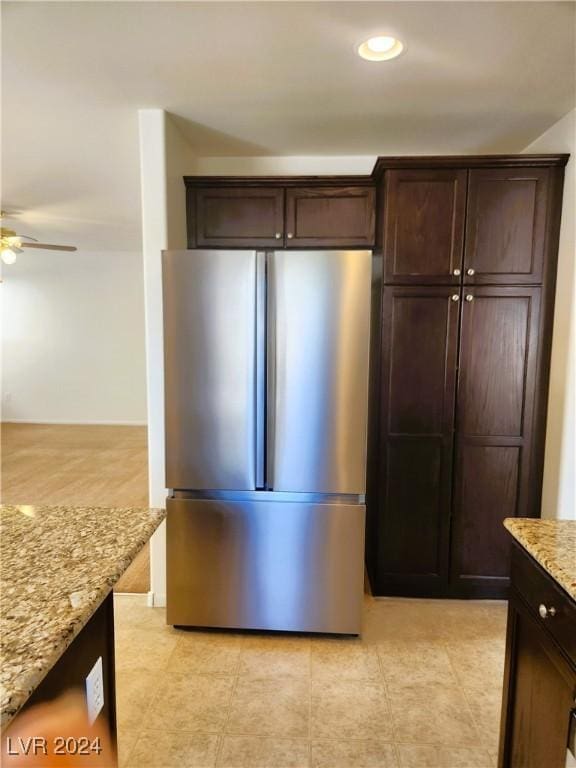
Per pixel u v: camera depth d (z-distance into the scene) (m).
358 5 1.44
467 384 2.36
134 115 2.26
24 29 1.56
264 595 2.12
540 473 2.39
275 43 1.65
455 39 1.62
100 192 3.70
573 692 1.00
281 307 1.97
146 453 5.48
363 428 2.01
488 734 1.63
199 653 2.04
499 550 2.44
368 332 1.97
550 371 2.33
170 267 2.00
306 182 2.54
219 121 2.30
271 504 2.07
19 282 6.76
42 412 7.00
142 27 1.56
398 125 2.35
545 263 2.28
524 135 2.48
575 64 1.78
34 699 0.87
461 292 2.31
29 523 1.27
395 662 1.99
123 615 2.33
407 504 2.43
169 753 1.55
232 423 2.04
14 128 2.43
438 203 2.28
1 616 0.85
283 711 1.73
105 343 6.81
